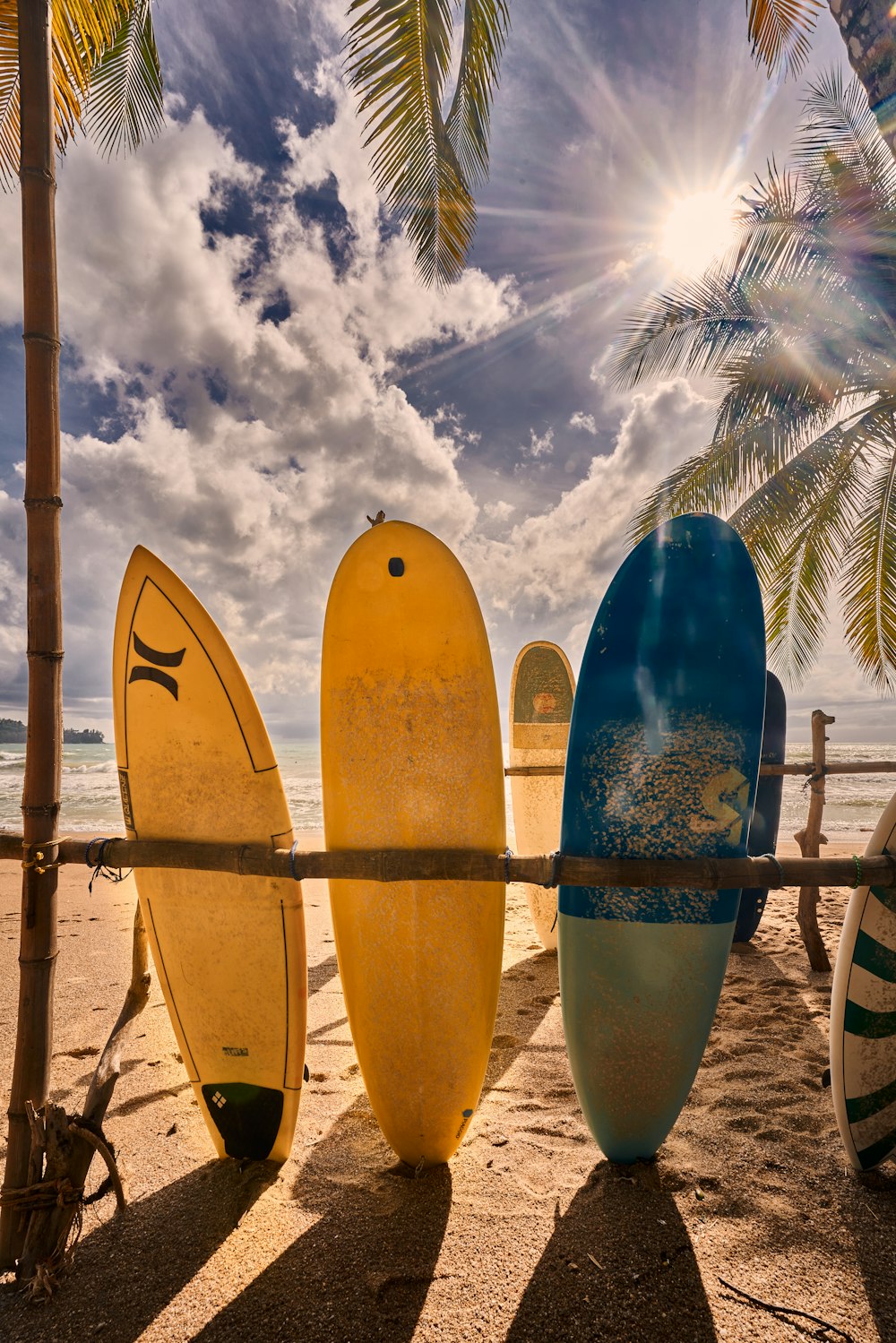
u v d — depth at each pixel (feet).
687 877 5.79
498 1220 5.52
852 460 22.40
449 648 6.49
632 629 6.51
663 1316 4.57
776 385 21.02
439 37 11.71
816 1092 7.73
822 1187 5.94
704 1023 6.11
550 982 11.92
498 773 6.52
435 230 13.60
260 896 6.23
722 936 6.11
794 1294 4.75
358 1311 4.65
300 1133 6.97
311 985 11.91
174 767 6.34
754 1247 5.19
